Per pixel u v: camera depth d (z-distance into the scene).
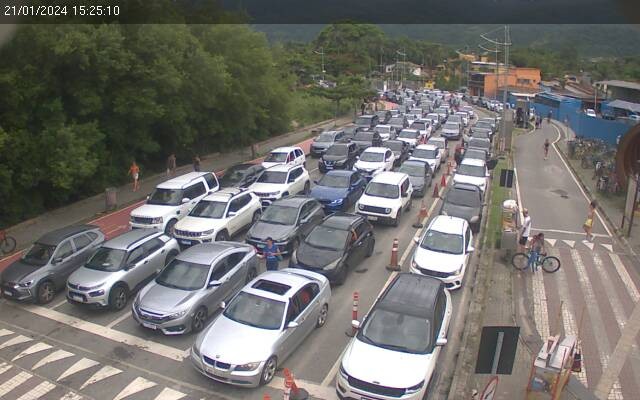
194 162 30.67
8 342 12.23
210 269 13.11
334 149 31.88
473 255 18.22
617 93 69.62
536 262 16.83
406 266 16.95
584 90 81.88
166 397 10.12
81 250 15.51
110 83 24.83
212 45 34.59
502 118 40.91
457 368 11.06
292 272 13.02
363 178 25.09
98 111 25.05
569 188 29.48
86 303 13.35
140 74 25.31
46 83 21.69
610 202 26.25
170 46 27.86
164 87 26.47
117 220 22.44
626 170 23.11
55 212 23.36
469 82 105.12
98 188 26.20
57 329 12.87
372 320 10.77
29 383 10.59
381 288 15.25
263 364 10.28
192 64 29.66
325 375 10.90
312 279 12.76
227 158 36.72
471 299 14.66
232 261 13.97
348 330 12.77
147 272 14.80
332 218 17.02
